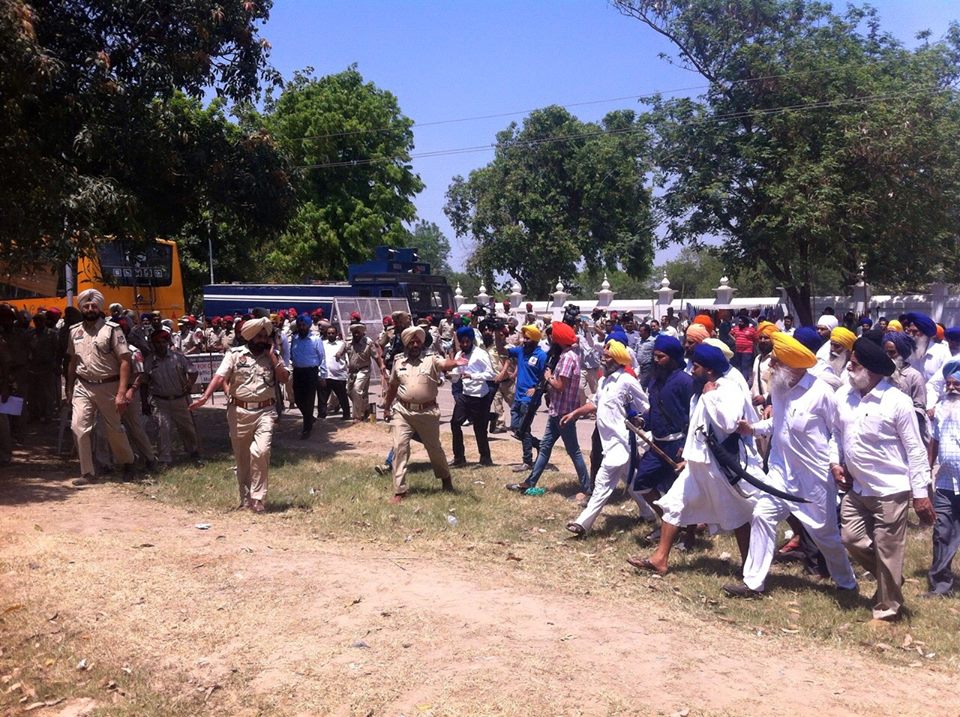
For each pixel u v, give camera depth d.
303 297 28.58
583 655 5.18
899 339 8.20
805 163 26.30
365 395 15.52
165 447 11.34
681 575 6.92
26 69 9.95
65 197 10.46
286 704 4.79
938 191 26.08
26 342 14.14
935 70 27.20
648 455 7.73
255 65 13.37
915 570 7.26
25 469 10.65
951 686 5.01
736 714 4.56
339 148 42.66
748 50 27.45
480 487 10.03
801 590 6.64
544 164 48.41
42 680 5.16
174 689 5.02
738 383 6.55
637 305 31.61
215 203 13.48
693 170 28.97
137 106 12.27
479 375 11.32
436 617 5.69
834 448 6.29
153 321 17.28
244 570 6.61
